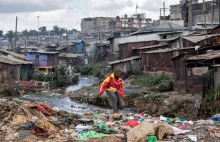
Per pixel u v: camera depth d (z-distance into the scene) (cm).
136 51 4831
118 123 1076
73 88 4103
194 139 873
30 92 3803
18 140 862
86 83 4622
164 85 2970
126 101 2716
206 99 2036
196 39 3488
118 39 5419
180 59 2791
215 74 2172
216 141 873
